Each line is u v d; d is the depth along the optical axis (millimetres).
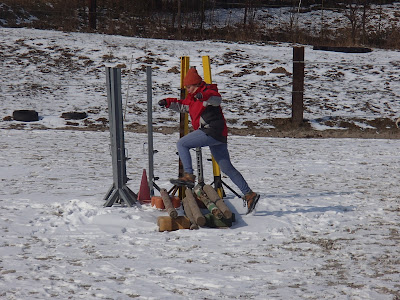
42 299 12195
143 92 69375
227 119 60625
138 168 34250
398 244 16891
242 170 33844
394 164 36906
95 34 93438
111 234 18062
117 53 83750
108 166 34844
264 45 93438
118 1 108750
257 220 19797
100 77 75188
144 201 22312
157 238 17609
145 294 12461
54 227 18891
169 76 75812
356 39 99562
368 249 16312
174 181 19109
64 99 66688
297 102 59094
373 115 62344
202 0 107438
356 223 19641
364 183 29047
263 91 70562
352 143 49125
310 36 100312
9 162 35781
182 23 105125
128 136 51312
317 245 16797
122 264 14789
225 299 12180
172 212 18531
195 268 14430
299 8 113750
